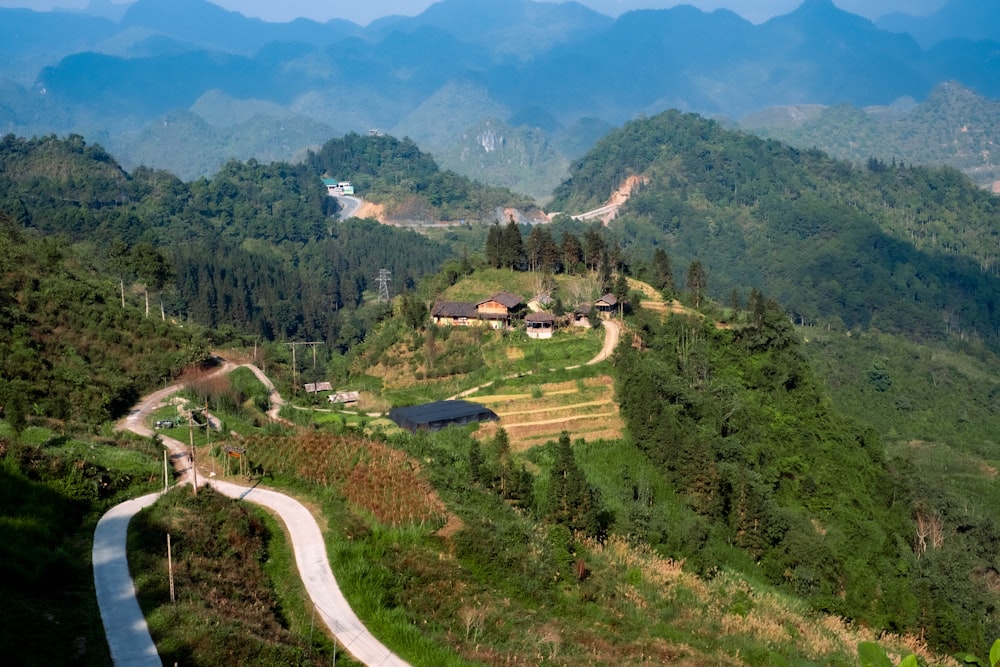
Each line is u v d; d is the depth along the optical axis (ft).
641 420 285.02
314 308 648.79
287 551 167.73
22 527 147.23
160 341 326.44
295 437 231.50
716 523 247.70
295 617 144.56
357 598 150.51
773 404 335.47
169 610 126.93
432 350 374.02
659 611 186.70
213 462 213.87
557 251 458.91
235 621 130.82
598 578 193.98
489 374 345.10
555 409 303.27
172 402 274.98
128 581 136.87
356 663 132.77
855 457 314.55
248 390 323.37
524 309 404.36
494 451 256.52
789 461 299.17
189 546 155.12
